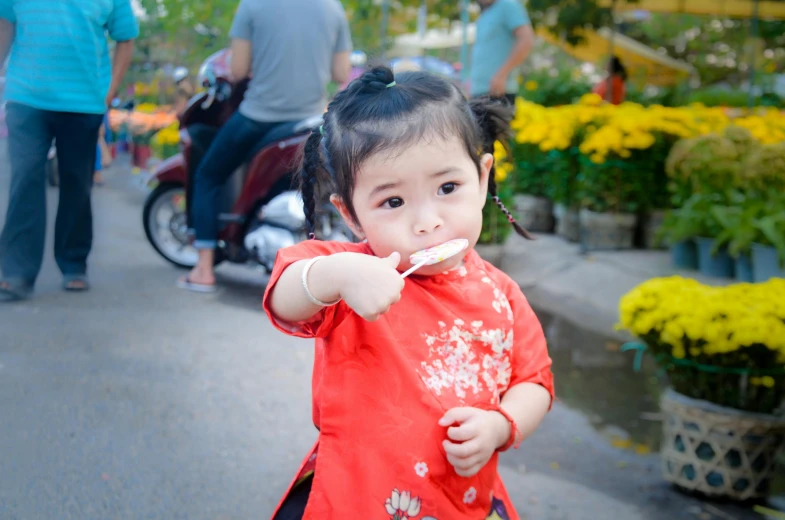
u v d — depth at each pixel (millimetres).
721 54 19391
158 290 5215
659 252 6863
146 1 9992
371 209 1465
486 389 1547
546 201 8188
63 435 3037
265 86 4875
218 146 5035
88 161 4941
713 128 7145
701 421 2906
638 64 16438
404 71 1577
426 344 1509
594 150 6883
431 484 1470
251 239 5238
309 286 1400
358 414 1480
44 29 4547
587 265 6441
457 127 1464
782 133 6980
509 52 5797
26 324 4301
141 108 12875
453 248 1409
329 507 1465
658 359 3039
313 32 4867
